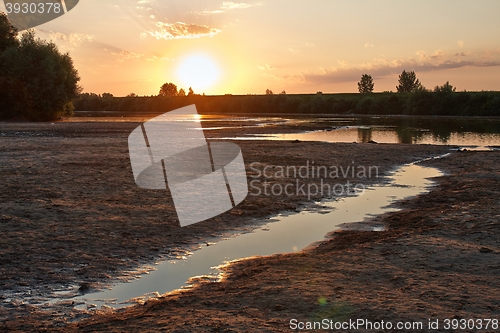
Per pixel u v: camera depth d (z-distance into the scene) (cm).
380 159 2194
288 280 652
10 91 5466
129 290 667
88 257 795
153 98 12356
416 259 724
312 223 1053
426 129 4894
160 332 490
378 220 1073
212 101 12088
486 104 8125
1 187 1332
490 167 1891
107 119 6500
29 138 3078
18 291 655
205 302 584
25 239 870
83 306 610
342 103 10544
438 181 1622
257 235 955
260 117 8025
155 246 867
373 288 604
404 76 14050
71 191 1302
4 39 5797
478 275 642
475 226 923
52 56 5684
